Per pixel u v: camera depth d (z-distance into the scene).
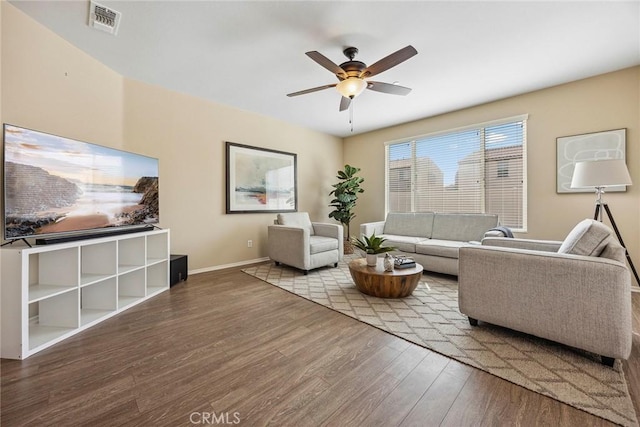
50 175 2.01
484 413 1.22
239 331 2.04
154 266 3.06
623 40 2.43
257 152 4.45
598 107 3.10
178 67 2.92
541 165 3.51
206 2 1.97
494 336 1.92
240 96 3.74
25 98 2.11
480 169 4.07
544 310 1.70
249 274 3.69
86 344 1.84
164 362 1.64
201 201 3.82
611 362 1.54
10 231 1.78
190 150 3.69
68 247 1.95
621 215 2.98
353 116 4.57
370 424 1.16
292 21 2.18
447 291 2.94
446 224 4.01
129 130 3.15
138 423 1.17
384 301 2.65
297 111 4.34
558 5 2.00
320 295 2.84
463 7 2.02
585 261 1.57
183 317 2.29
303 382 1.45
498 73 3.04
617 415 1.19
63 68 2.40
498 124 3.86
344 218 5.18
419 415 1.21
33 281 2.08
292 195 4.99
